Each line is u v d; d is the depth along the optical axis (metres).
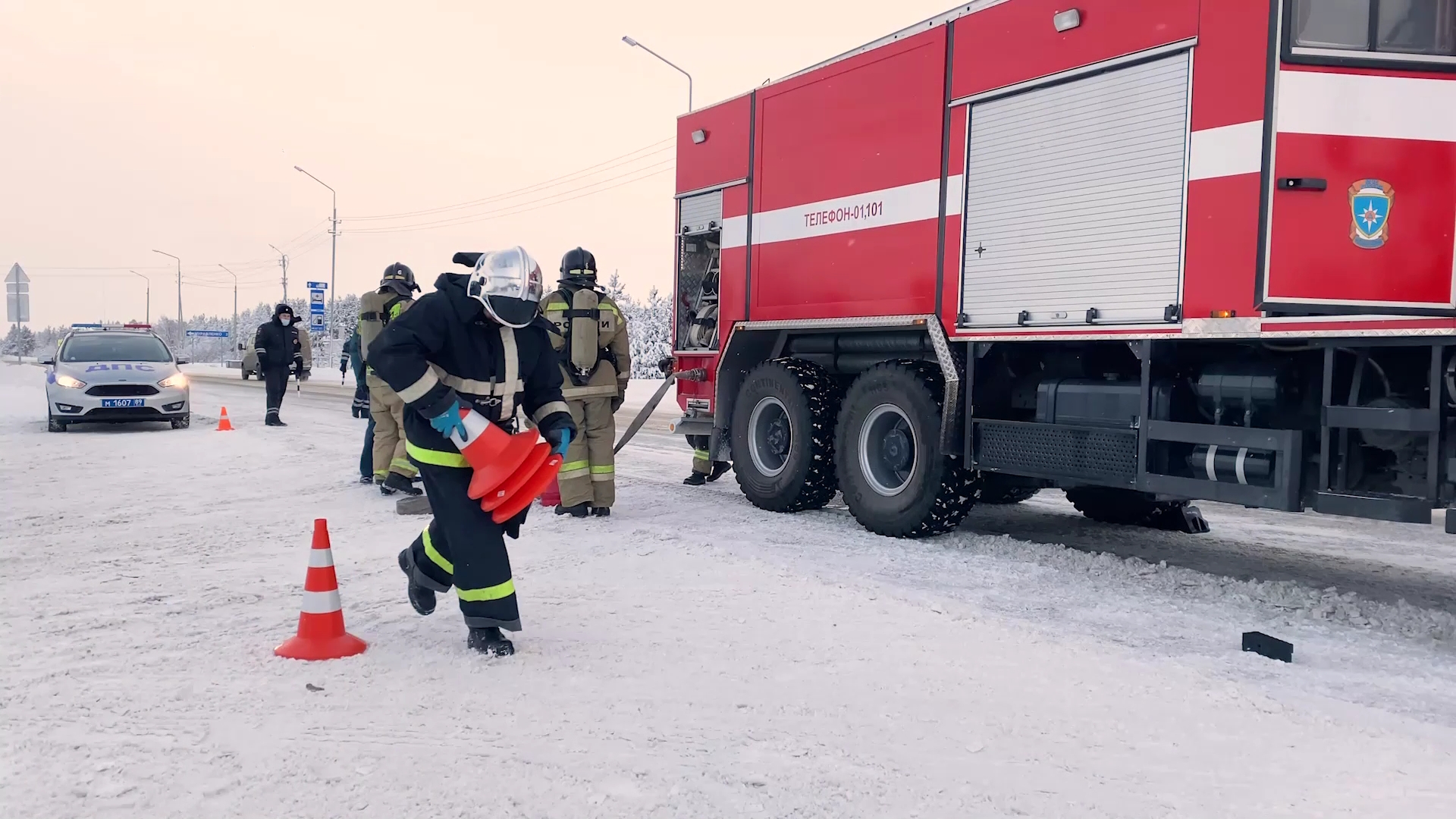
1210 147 5.04
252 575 5.41
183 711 3.29
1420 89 4.66
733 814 2.63
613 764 2.93
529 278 3.95
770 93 8.43
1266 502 4.86
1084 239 5.72
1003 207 6.25
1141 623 4.71
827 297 7.71
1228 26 4.96
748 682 3.69
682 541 6.38
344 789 2.72
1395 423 4.42
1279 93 4.66
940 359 6.54
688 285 9.73
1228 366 5.23
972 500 6.71
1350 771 2.96
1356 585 5.72
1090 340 5.70
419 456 4.00
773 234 8.34
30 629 4.29
